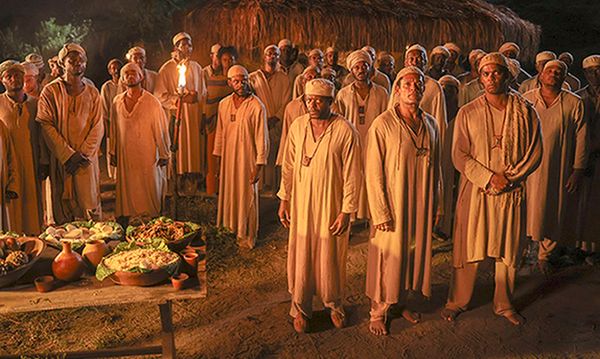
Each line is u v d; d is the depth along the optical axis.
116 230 4.25
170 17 15.31
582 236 6.28
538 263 6.13
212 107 7.93
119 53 15.04
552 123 5.66
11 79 5.94
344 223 4.62
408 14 8.24
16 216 6.11
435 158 4.69
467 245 4.88
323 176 4.55
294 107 6.63
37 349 4.56
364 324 4.96
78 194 6.32
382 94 6.44
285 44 8.02
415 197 4.66
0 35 15.02
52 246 4.07
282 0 8.26
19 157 6.06
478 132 4.72
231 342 4.70
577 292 5.54
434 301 5.39
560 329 4.89
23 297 3.49
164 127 6.62
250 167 6.39
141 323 4.95
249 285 5.77
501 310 5.07
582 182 6.17
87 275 3.77
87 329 4.86
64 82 6.20
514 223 4.77
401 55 8.85
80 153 6.20
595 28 16.14
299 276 4.71
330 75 7.01
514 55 7.61
